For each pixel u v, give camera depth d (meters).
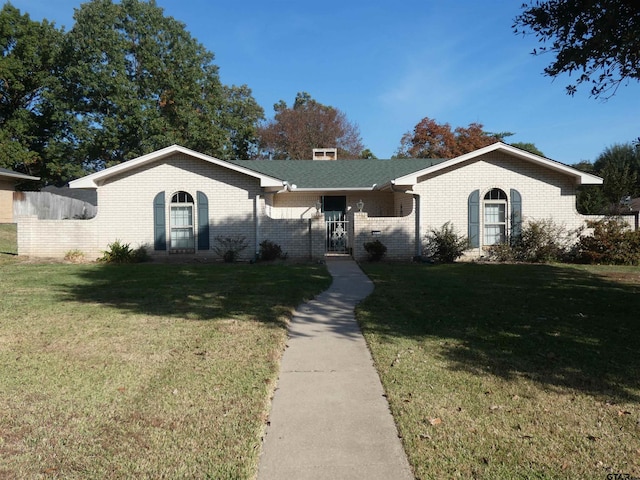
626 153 40.09
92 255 16.84
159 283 11.16
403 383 4.84
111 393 4.55
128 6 36.66
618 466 3.32
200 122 36.47
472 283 11.06
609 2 6.74
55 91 35.56
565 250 16.66
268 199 18.64
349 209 20.59
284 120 52.19
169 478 3.21
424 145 43.03
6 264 15.02
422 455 3.49
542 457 3.44
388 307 8.44
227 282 11.30
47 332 6.67
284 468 3.36
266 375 5.05
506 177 16.78
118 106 33.94
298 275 12.57
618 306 8.36
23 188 37.69
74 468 3.30
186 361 5.48
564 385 4.75
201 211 16.91
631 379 4.89
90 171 39.06
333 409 4.32
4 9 36.41
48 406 4.26
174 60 37.78
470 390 4.65
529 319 7.43
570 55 7.22
